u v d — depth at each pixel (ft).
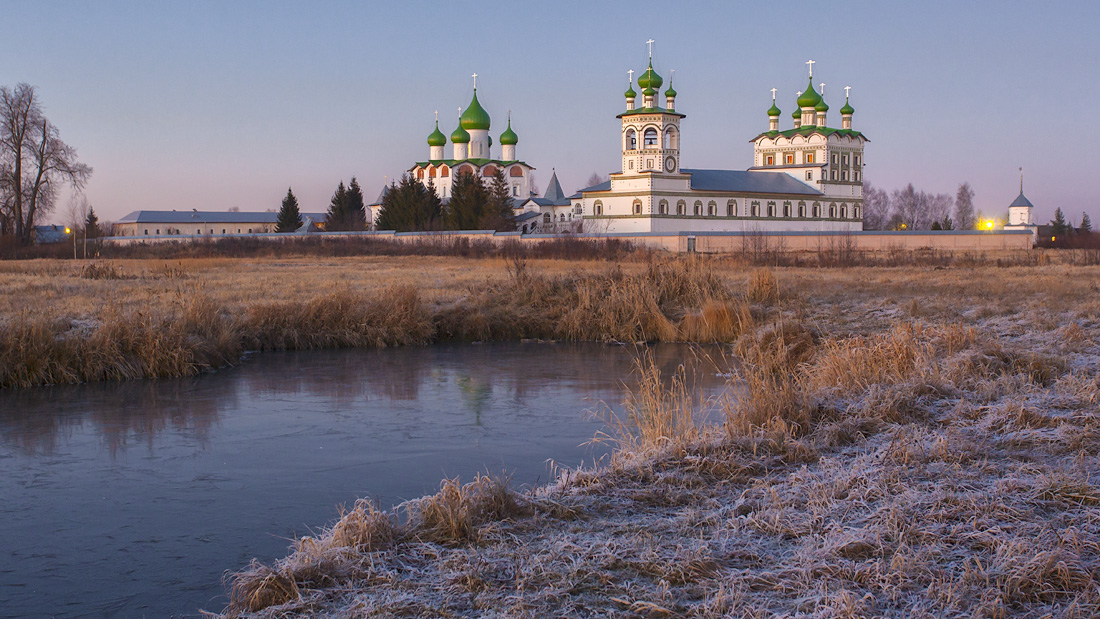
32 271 135.54
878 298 94.53
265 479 35.86
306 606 20.89
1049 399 37.40
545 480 34.94
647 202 321.73
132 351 60.64
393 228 325.62
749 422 35.47
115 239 254.27
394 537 24.94
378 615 20.10
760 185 355.77
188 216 453.58
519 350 74.90
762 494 27.63
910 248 225.56
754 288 91.91
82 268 142.10
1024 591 20.10
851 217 382.01
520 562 22.56
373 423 46.06
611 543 23.53
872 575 20.93
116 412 48.96
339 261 188.14
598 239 218.79
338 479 35.70
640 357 70.33
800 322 75.10
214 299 84.69
